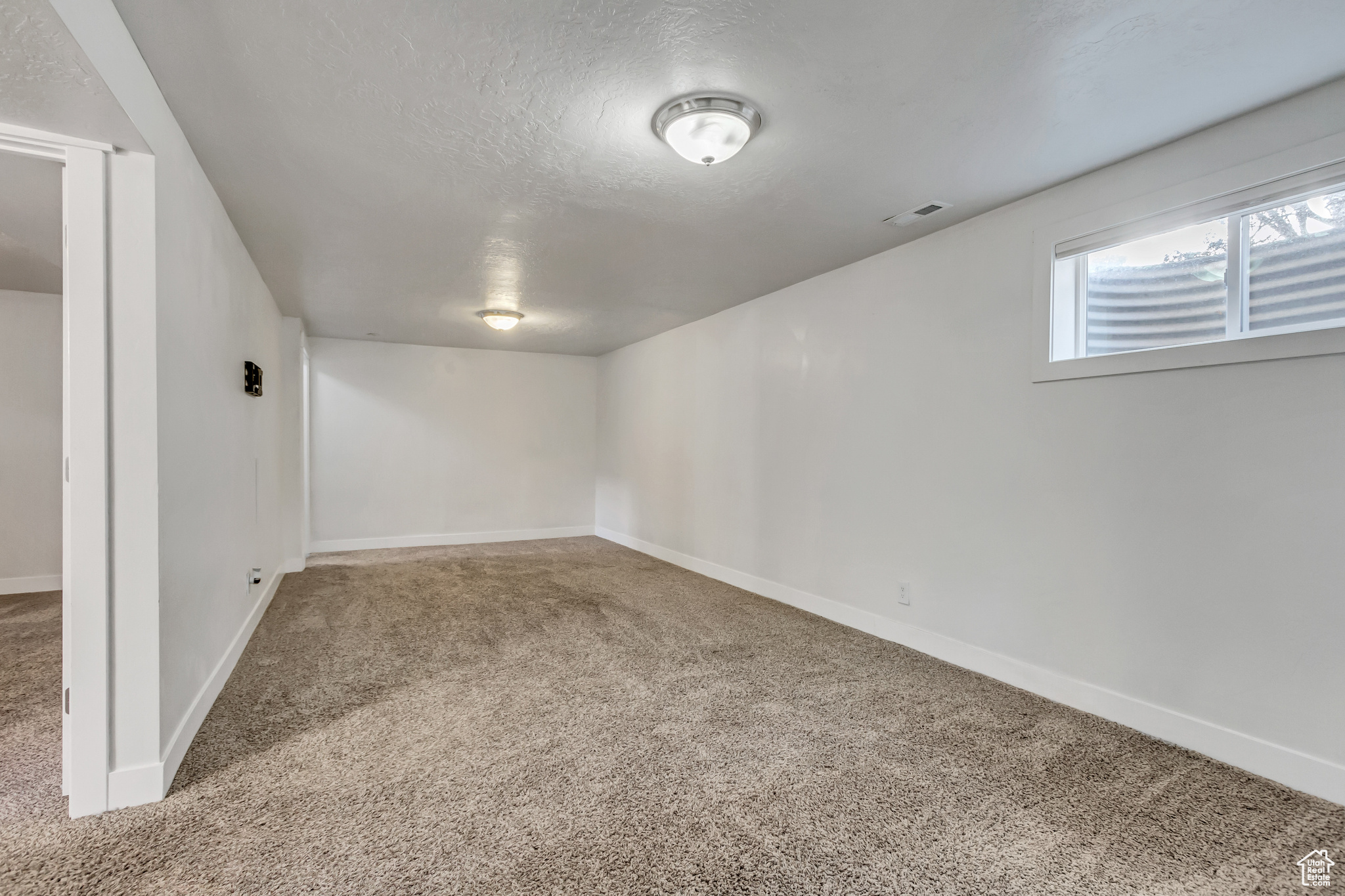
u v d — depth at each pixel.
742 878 1.50
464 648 3.24
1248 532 2.04
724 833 1.68
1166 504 2.25
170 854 1.57
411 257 3.51
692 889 1.46
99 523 1.73
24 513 4.43
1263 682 2.00
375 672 2.89
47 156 1.70
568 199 2.69
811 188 2.60
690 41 1.65
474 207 2.78
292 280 3.97
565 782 1.94
